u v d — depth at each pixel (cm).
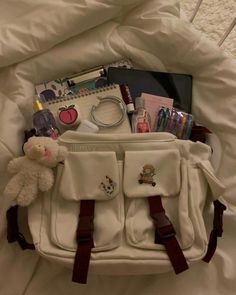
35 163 80
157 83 99
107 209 81
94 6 94
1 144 87
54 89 100
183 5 130
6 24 97
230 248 91
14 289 89
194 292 88
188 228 79
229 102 96
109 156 80
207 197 86
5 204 84
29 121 96
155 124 94
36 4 96
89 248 77
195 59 98
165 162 81
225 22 129
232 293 88
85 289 89
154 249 79
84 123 90
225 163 95
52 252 78
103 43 100
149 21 99
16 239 85
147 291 88
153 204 81
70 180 80
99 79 101
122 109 94
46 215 82
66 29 95
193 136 93
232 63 98
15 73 96
